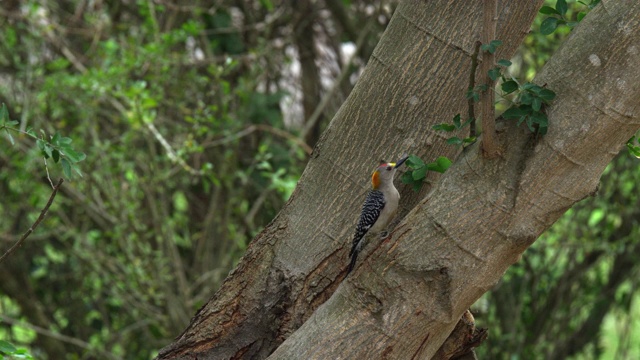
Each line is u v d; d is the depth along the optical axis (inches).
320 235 267.3
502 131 211.8
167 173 543.5
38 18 536.7
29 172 549.0
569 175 207.8
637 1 201.3
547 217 212.5
